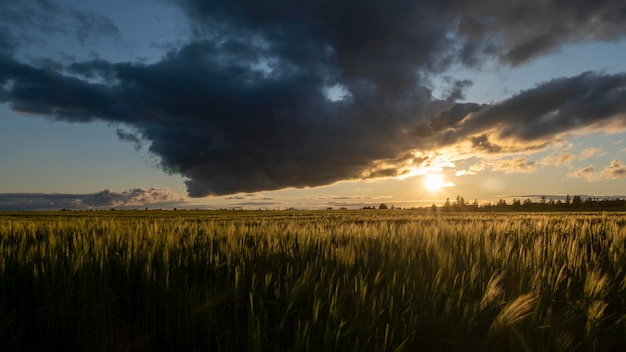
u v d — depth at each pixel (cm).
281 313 344
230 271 441
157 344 354
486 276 443
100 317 350
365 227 939
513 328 314
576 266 489
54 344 334
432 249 571
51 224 1113
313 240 669
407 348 307
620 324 341
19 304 379
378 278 398
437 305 362
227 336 314
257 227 961
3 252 486
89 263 434
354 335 308
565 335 311
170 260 475
